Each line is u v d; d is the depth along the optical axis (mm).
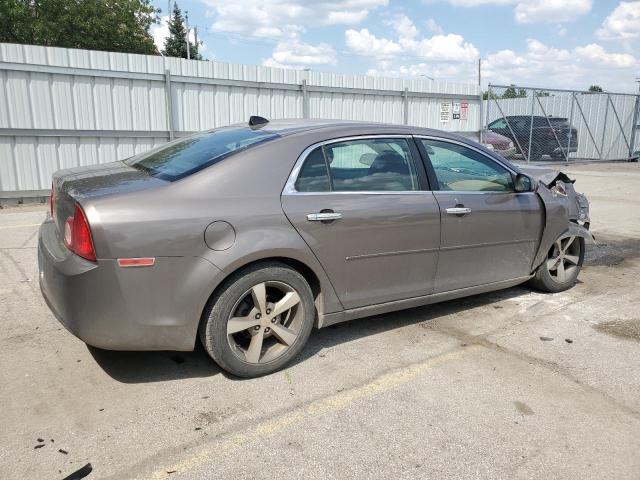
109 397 3174
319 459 2654
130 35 29047
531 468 2619
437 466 2619
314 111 12938
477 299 5051
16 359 3605
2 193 9672
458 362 3723
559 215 4938
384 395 3266
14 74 9406
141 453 2672
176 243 3008
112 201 2959
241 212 3199
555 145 19219
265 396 3227
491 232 4422
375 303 3891
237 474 2537
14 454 2637
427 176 4078
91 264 2904
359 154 3785
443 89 15406
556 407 3166
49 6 25969
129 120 10609
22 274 5434
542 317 4605
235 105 11773
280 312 3434
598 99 20469
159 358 3676
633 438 2873
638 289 5438
